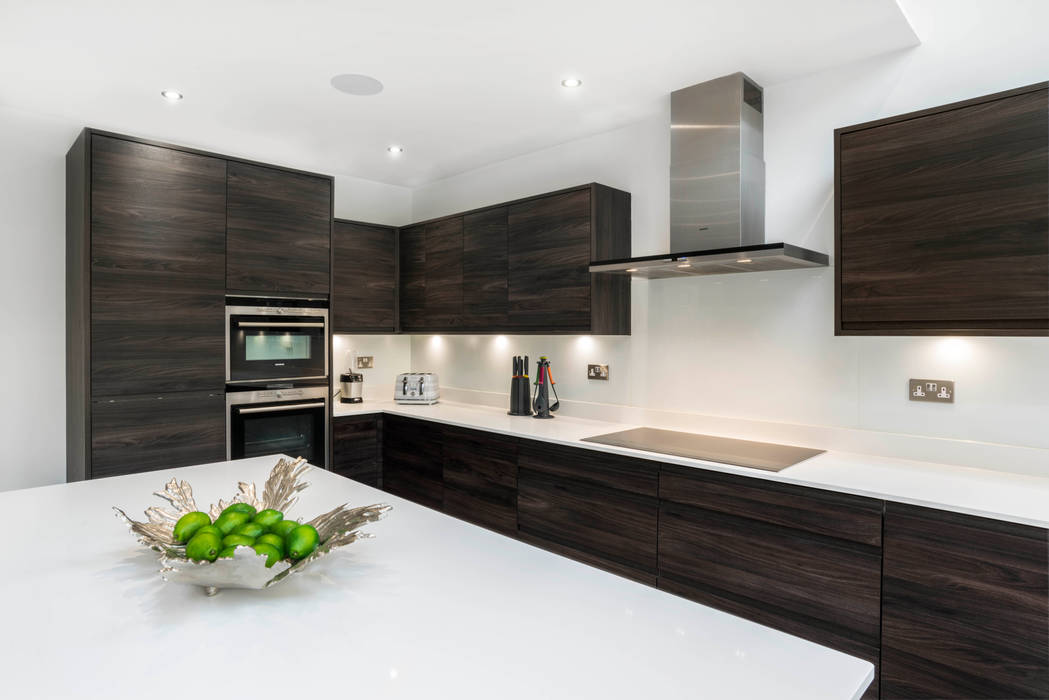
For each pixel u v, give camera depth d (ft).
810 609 6.98
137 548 4.25
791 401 9.04
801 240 8.93
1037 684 5.50
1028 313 6.19
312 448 11.92
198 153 10.41
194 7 7.02
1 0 6.86
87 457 9.34
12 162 10.23
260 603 3.43
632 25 7.43
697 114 9.19
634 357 10.97
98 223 9.42
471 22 7.38
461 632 3.13
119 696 2.55
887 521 6.39
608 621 3.27
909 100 7.97
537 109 10.23
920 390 7.84
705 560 7.91
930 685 6.13
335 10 7.10
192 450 10.36
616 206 10.71
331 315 12.23
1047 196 6.08
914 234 6.93
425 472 12.31
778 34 7.65
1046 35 7.00
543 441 9.92
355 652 2.92
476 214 12.37
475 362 14.21
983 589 5.79
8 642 2.98
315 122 10.82
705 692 2.61
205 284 10.48
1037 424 7.04
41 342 10.55
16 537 4.44
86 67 8.60
